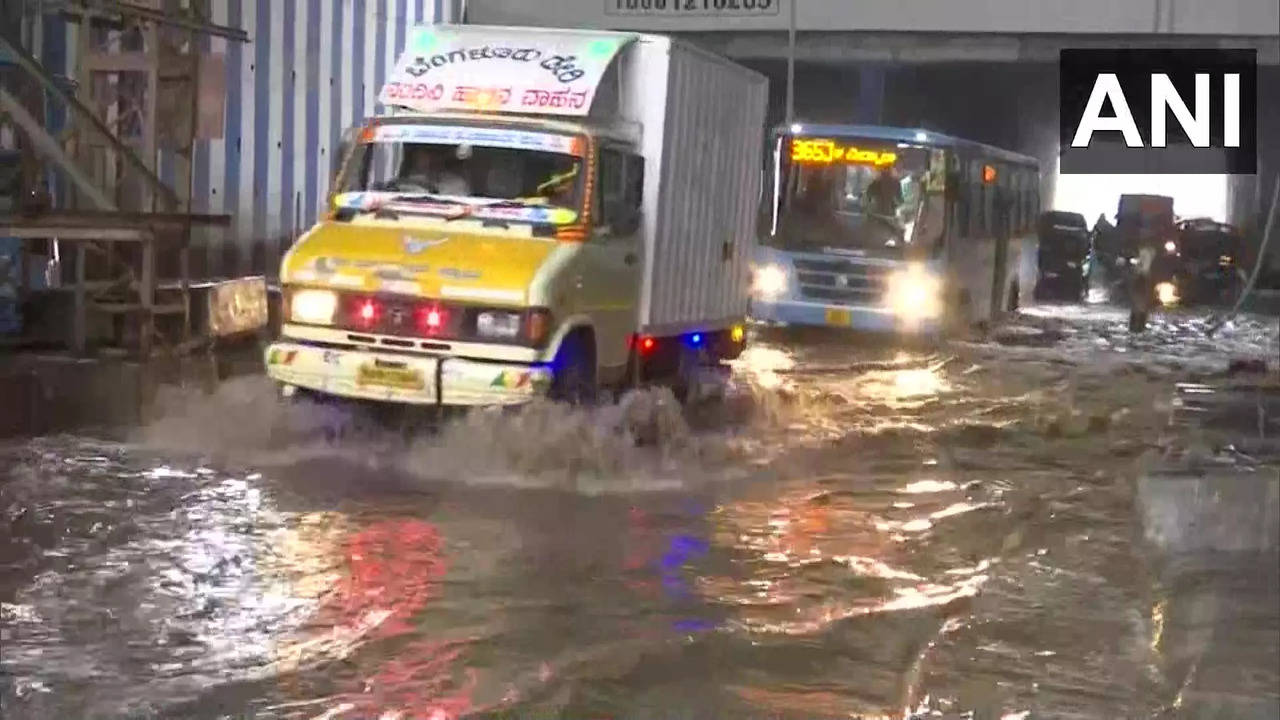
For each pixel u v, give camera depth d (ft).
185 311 64.23
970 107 189.57
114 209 59.93
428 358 51.37
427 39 60.59
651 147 61.26
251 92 90.38
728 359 75.51
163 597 35.47
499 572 38.88
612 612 35.76
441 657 31.94
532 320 50.90
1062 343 115.55
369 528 43.09
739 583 38.91
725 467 55.21
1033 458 60.34
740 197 74.08
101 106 70.18
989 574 40.65
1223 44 154.40
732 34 157.28
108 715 27.91
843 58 163.32
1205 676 31.45
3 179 63.52
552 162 55.93
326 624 33.91
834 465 57.47
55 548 39.40
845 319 104.17
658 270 61.87
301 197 97.45
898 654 33.24
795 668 32.09
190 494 46.29
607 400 57.16
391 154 57.16
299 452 53.06
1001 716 29.53
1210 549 40.34
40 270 66.13
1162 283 168.55
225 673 30.42
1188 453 48.55
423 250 52.70
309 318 52.39
